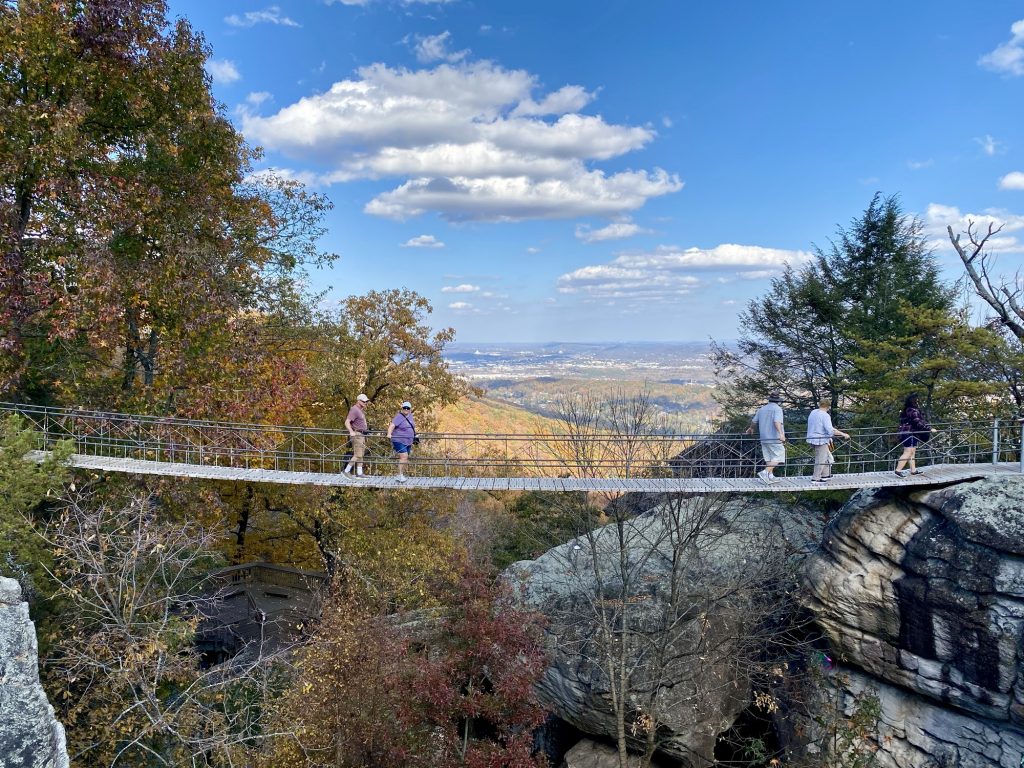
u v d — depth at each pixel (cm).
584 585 1655
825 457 1367
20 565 1012
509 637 1137
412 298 2300
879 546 1334
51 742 662
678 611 1498
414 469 2089
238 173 1900
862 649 1348
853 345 2158
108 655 1097
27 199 1480
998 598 1142
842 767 1294
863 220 2288
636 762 1450
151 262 1517
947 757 1228
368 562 1792
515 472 2078
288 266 2200
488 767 1039
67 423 1567
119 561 1133
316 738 1102
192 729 1111
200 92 1706
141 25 1537
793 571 1594
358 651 1162
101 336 1400
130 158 1584
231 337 1686
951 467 1418
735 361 2602
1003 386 1569
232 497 2208
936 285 2127
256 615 2062
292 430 1789
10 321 1330
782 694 1492
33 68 1341
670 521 1681
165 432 1531
